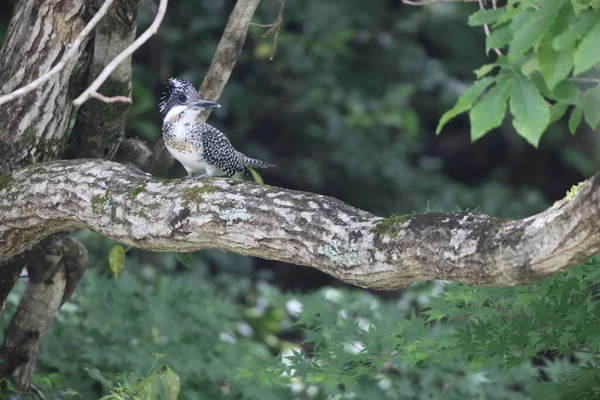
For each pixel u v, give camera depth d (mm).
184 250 6426
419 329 8672
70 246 8844
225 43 8352
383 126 19891
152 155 9047
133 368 10312
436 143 22938
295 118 20297
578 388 7316
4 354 8969
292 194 5945
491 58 21797
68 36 7715
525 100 5402
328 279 20391
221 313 11867
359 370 8625
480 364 7996
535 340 7652
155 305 11383
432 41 22578
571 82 6062
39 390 9336
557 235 4793
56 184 6863
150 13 18406
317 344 9305
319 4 19656
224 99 19172
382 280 5574
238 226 5941
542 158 22844
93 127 8359
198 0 19625
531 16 5277
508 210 20219
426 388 10328
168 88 8148
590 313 7363
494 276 5102
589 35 4668
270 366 9039
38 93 7668
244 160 8641
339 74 20656
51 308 8906
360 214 5734
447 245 5219
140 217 6320
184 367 10586
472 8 21094
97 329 10852
